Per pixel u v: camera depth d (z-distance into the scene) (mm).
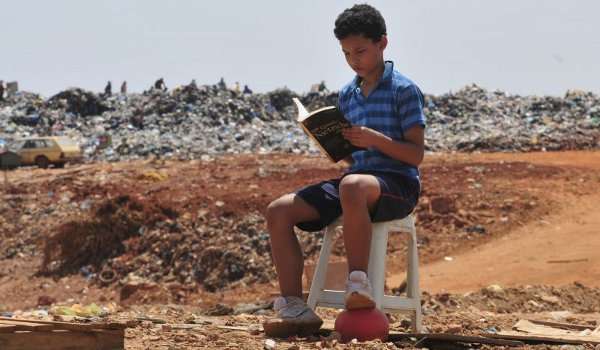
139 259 67375
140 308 35344
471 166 83562
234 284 62719
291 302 17953
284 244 18172
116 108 160625
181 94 157000
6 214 78875
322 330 18734
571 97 150500
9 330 13398
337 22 18766
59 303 60875
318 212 18391
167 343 17281
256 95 167500
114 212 71125
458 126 137000
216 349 16453
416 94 18578
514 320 25500
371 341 16812
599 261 54188
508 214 67000
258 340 17609
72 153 117062
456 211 67625
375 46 18656
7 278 69125
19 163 111438
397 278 57000
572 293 42469
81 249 69938
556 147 112625
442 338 18156
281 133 139000
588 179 75562
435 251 62625
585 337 19219
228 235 67438
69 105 162000
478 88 156375
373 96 18812
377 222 18016
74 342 13898
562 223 65062
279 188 77375
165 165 99750
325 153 18375
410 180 18406
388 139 17953
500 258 58375
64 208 78250
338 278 19484
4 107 162875
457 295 41281
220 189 77188
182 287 62625
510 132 127250
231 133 137625
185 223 69500
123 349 14328
